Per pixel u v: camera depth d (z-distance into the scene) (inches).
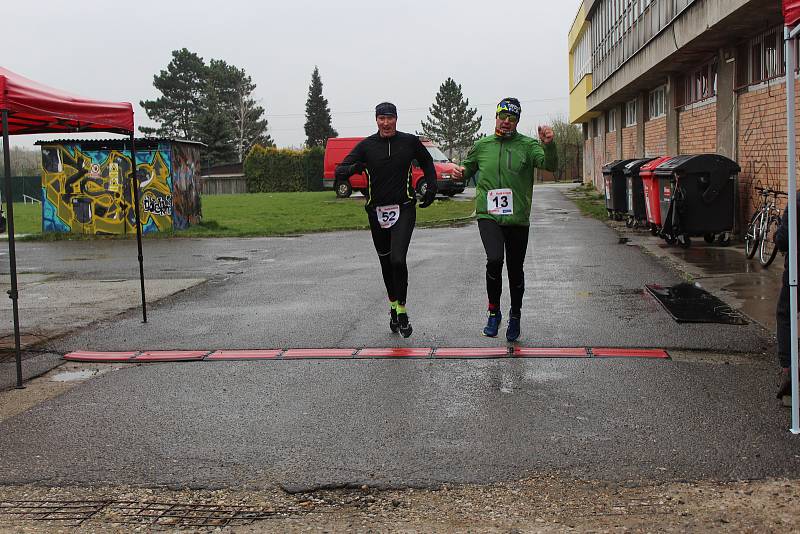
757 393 216.2
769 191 458.6
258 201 1542.8
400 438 191.3
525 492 158.7
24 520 152.7
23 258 621.9
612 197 757.9
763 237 434.3
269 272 495.5
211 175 2842.0
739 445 178.7
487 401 217.3
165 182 798.5
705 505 149.4
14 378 259.3
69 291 434.9
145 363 274.4
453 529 144.1
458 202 1203.9
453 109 3959.2
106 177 798.5
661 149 848.3
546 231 692.1
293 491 163.3
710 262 459.2
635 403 210.8
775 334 279.4
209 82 3356.3
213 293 415.8
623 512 148.0
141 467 178.4
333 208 1190.3
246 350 285.1
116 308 377.4
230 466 177.5
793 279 187.8
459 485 163.3
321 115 4303.6
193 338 307.4
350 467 174.4
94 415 217.2
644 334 285.9
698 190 517.0
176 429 203.5
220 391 236.4
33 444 195.3
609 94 1037.8
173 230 802.8
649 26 732.7
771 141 488.1
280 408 217.9
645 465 169.5
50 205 807.7
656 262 469.7
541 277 429.4
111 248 683.4
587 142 1678.2
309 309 359.3
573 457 175.6
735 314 312.2
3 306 388.8
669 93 756.6
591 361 254.1
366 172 285.9
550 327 303.6
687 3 577.6
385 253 292.5
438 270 474.0
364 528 145.7
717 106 586.6
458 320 323.0
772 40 493.4
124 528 148.7
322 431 198.1
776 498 151.2
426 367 253.9
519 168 267.3
